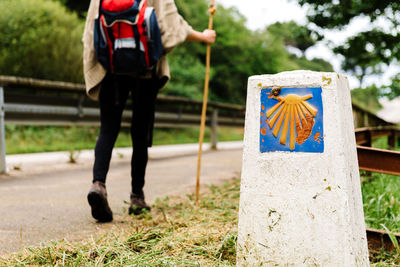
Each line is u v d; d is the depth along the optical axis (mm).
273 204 1925
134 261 2090
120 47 2926
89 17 3150
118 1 2930
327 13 6680
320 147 1864
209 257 2223
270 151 1945
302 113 1897
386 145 6949
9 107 5770
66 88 6465
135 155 3283
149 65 2969
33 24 11484
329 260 1831
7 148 8812
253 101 1985
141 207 3322
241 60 22344
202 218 3051
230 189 4316
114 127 3172
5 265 2121
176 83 18078
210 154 8914
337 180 1831
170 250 2332
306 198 1873
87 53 3119
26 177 5520
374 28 6668
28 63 11234
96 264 2082
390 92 12008
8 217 3301
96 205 2977
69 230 2920
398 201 3521
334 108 1853
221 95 22500
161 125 8820
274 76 1951
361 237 1933
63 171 6105
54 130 11344
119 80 3168
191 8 20969
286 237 1899
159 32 2996
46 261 2178
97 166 3047
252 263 1958
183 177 5516
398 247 2393
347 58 7164
